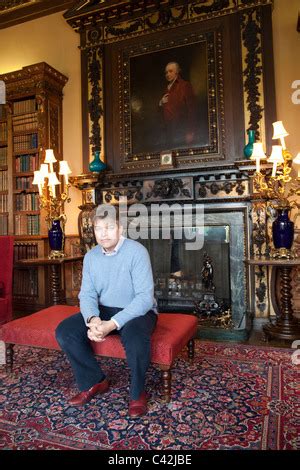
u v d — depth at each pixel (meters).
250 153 3.53
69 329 1.93
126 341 1.79
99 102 4.31
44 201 3.97
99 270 2.04
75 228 4.48
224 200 3.73
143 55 4.20
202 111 3.95
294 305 3.60
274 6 3.78
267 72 3.69
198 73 3.97
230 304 3.86
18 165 4.50
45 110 4.28
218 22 3.89
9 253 3.22
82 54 4.42
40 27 4.79
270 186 3.38
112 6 4.14
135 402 1.78
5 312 3.09
